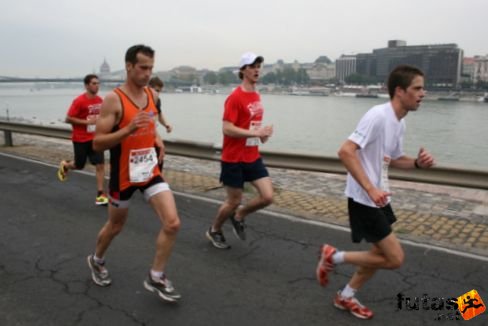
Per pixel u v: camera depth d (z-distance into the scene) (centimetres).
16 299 379
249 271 433
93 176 853
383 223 319
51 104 8006
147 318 349
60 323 343
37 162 993
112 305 369
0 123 1202
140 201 674
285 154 695
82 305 369
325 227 552
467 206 629
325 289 396
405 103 311
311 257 466
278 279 416
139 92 349
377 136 311
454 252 470
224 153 457
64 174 654
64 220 588
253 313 357
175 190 734
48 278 418
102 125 336
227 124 439
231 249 487
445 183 557
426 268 434
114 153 355
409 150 2155
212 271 432
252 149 454
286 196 689
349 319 348
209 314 355
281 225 560
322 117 4412
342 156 307
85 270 435
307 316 352
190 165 964
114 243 504
